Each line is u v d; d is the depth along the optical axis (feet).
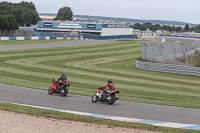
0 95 127.75
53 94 142.20
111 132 77.20
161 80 219.20
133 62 333.83
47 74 221.87
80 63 302.66
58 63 293.02
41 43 518.37
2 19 633.20
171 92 171.83
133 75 239.50
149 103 130.62
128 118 97.45
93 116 97.35
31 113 92.22
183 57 270.87
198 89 187.83
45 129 76.13
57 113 95.81
